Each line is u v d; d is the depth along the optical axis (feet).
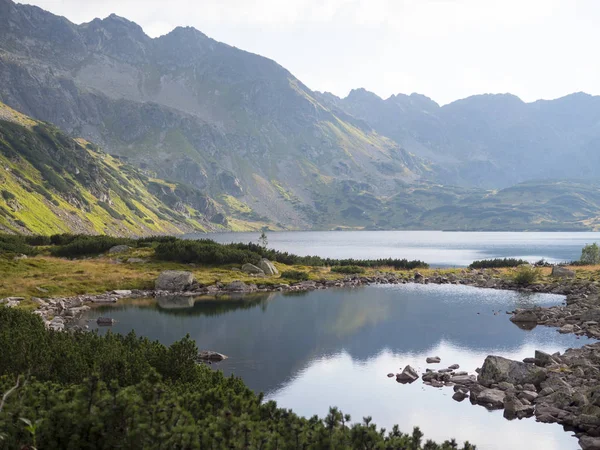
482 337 140.97
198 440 37.55
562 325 157.07
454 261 524.52
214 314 177.37
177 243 302.25
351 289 253.44
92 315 172.55
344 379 101.65
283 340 137.08
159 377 51.78
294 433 41.70
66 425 38.70
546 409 81.10
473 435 72.84
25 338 69.82
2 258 253.65
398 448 42.42
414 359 117.60
